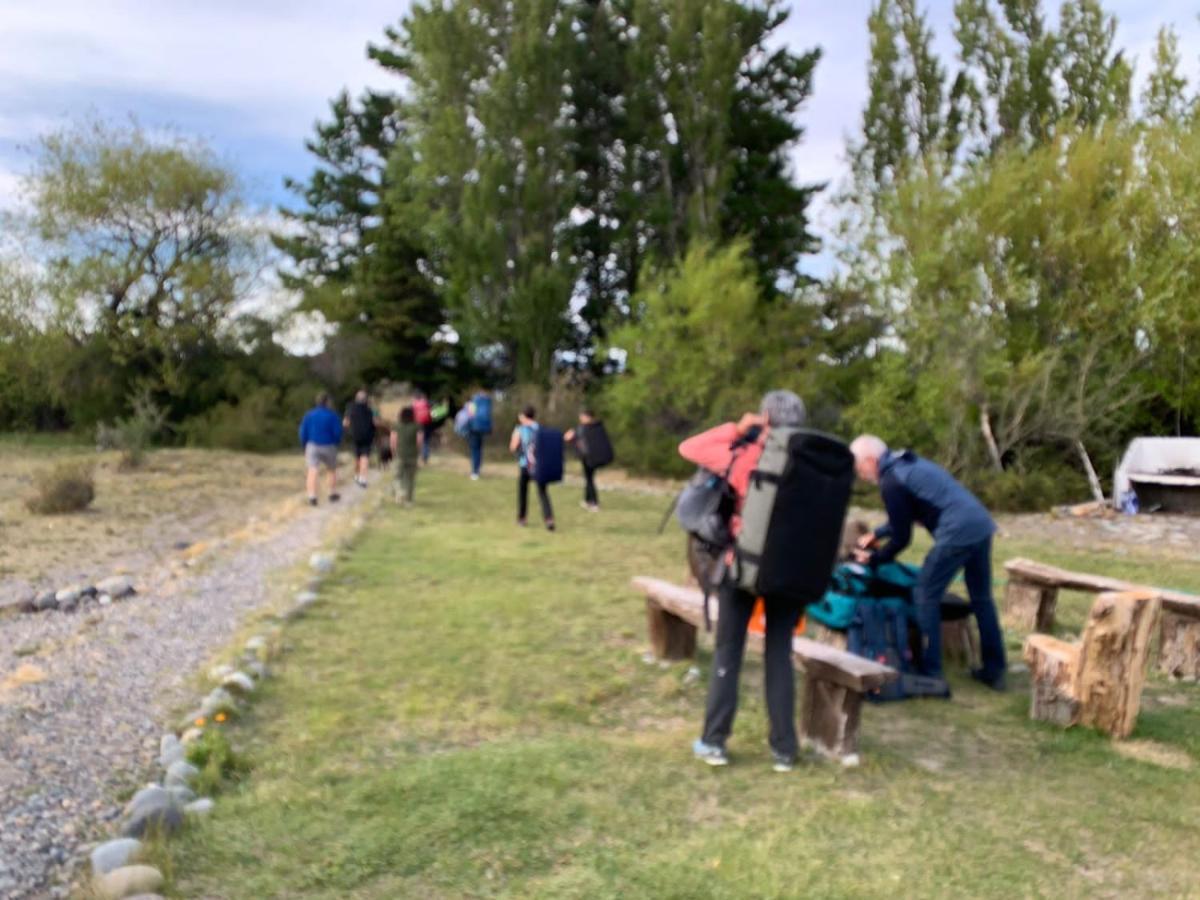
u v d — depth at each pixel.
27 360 36.22
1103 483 19.19
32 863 4.04
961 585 10.02
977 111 30.20
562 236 34.19
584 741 5.27
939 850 4.04
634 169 35.75
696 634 7.08
